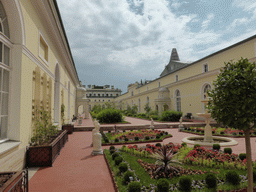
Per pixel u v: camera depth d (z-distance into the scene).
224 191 3.75
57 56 11.79
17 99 5.05
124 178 4.25
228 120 3.18
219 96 3.29
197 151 6.67
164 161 4.88
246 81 2.96
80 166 5.61
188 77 24.06
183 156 6.13
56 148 6.66
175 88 28.17
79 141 10.28
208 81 20.53
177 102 28.08
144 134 12.19
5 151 4.10
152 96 37.81
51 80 9.30
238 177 4.07
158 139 10.41
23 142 5.29
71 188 4.02
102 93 77.00
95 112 40.44
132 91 53.09
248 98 2.90
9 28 5.11
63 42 11.77
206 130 9.70
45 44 8.48
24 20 5.39
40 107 7.25
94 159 6.43
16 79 5.09
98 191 3.88
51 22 8.31
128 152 7.13
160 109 29.94
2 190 2.29
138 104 46.81
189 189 3.81
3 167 3.95
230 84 3.09
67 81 18.39
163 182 3.79
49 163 5.60
